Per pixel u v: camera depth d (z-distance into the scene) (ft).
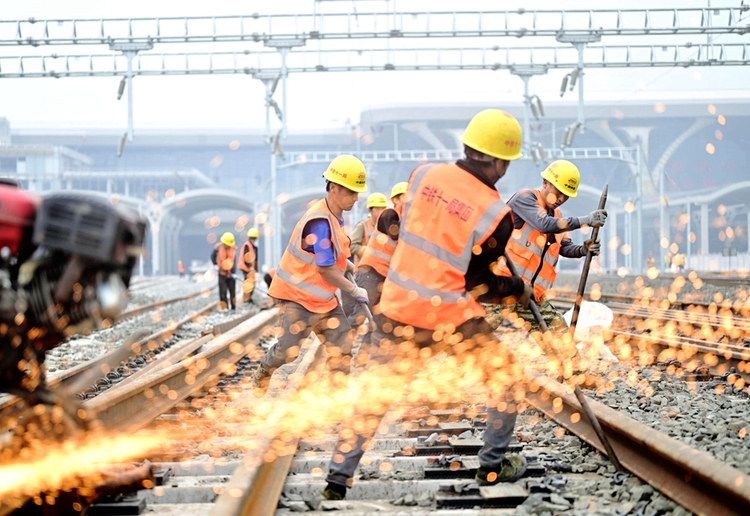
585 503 25.25
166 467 29.37
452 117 533.96
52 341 20.04
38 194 19.61
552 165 40.93
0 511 20.71
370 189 330.13
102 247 18.37
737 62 143.54
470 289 26.18
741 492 20.36
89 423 21.03
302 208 584.81
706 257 381.40
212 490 26.50
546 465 29.43
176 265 626.23
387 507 25.76
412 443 33.12
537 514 24.36
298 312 38.06
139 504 24.62
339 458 26.07
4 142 467.93
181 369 46.03
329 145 655.35
